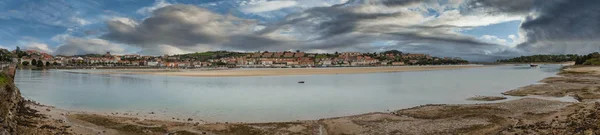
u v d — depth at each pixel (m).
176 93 38.88
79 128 18.55
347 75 85.25
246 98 33.72
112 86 49.75
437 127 18.17
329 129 18.72
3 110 16.16
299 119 22.20
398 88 45.19
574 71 79.69
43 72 112.00
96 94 37.66
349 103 29.88
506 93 36.62
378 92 39.66
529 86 43.28
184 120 21.72
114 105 28.59
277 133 17.86
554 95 33.44
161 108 26.92
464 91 40.28
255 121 21.58
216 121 21.55
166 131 18.22
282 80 64.44
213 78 71.19
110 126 19.25
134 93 38.81
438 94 37.00
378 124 19.59
